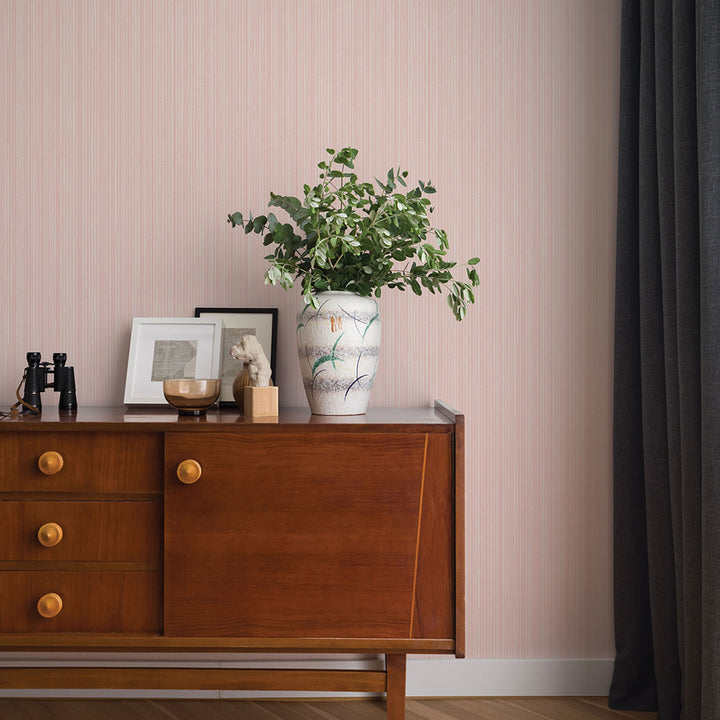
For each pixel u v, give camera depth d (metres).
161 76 2.02
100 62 2.01
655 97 1.80
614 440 1.96
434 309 2.03
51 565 1.54
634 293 1.94
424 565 1.52
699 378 1.59
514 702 1.97
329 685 1.61
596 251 2.03
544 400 2.03
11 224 2.01
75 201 2.01
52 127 2.01
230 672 1.60
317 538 1.52
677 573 1.70
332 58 2.02
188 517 1.52
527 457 2.03
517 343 2.03
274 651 1.53
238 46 2.02
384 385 2.03
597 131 2.03
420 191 1.72
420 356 2.03
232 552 1.52
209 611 1.52
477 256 2.03
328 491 1.52
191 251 2.02
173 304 2.02
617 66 2.03
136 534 1.54
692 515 1.60
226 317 1.99
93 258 2.02
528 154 2.03
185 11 2.02
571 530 2.03
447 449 1.52
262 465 1.52
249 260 2.02
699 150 1.53
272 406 1.67
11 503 1.53
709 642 1.48
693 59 1.61
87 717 1.87
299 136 2.02
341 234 1.66
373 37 2.03
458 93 2.03
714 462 1.48
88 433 1.54
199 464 1.51
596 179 2.03
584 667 2.01
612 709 1.93
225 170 2.02
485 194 2.03
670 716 1.76
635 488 1.92
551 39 2.03
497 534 2.03
